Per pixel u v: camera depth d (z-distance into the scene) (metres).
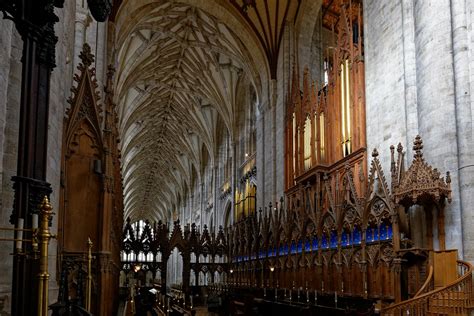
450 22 12.84
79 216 11.34
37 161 5.90
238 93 39.56
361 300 14.80
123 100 43.41
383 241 14.83
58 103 9.77
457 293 10.52
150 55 36.88
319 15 28.41
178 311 15.59
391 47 16.12
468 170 11.70
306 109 23.86
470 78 12.19
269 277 25.38
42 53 6.05
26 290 5.53
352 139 18.39
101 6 6.68
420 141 12.58
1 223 7.54
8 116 7.91
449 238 11.92
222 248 35.88
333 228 18.48
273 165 28.11
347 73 19.62
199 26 33.09
